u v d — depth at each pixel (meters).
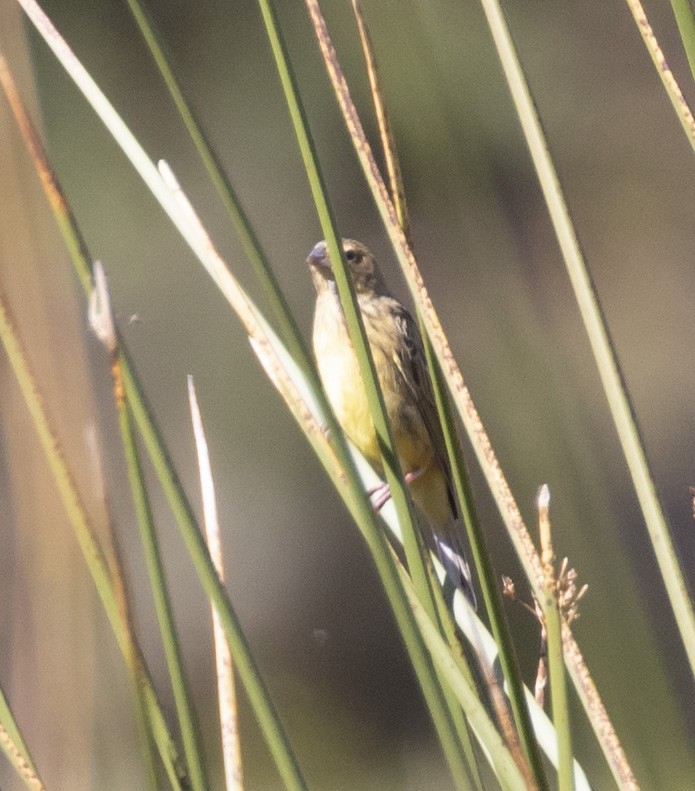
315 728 23.08
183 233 5.55
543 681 5.54
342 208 24.03
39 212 5.95
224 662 5.05
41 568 5.70
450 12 18.34
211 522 5.29
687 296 24.83
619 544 7.16
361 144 5.16
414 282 5.02
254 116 23.62
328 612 24.55
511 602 17.61
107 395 16.06
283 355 6.01
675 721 6.76
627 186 25.00
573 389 7.55
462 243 8.93
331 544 24.64
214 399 23.38
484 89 17.91
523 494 7.15
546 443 7.27
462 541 11.46
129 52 23.20
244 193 23.83
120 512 16.77
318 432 5.10
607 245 25.11
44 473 5.69
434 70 9.27
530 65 24.31
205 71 23.50
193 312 23.09
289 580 24.62
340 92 5.18
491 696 4.78
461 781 4.60
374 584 24.45
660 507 4.81
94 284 4.62
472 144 8.92
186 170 23.81
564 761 4.33
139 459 4.54
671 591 4.80
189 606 22.64
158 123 23.56
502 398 7.48
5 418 5.68
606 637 6.85
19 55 6.18
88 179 22.44
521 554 4.70
